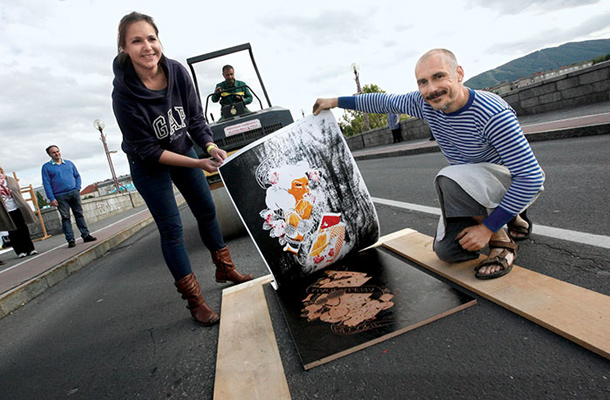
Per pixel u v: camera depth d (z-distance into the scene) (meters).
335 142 2.25
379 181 6.38
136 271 4.11
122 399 1.58
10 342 2.72
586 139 5.25
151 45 1.84
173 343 1.99
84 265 5.38
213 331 2.01
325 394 1.28
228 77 5.40
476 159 1.86
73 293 3.84
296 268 2.12
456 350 1.35
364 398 1.22
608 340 1.19
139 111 1.89
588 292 1.46
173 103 2.09
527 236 2.22
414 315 1.59
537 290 1.55
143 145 1.97
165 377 1.67
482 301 1.62
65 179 6.54
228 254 2.60
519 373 1.18
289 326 1.71
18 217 6.82
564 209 2.62
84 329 2.61
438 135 1.93
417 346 1.42
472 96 1.65
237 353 1.62
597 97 8.06
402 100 2.02
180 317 2.36
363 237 2.30
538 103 9.45
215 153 2.16
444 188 1.81
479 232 1.70
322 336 1.58
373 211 2.31
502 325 1.43
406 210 3.73
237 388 1.38
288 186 2.11
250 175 2.06
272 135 2.13
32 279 4.21
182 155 2.13
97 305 3.15
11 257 7.30
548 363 1.19
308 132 2.20
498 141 1.61
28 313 3.46
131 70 1.89
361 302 1.78
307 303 1.90
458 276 1.83
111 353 2.09
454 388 1.17
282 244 2.09
